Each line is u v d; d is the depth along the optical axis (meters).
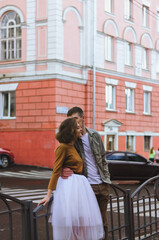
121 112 28.97
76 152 4.48
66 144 4.38
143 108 31.77
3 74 25.09
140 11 31.56
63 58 24.12
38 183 16.77
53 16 23.55
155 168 18.22
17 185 15.86
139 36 31.38
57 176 4.26
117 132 28.34
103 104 27.12
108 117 27.59
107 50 28.16
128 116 29.70
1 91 25.16
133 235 5.65
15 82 24.78
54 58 23.41
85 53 25.89
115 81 28.42
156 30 33.56
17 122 24.64
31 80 24.19
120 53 29.16
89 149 4.62
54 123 23.31
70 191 4.25
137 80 30.89
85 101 25.88
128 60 30.41
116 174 17.86
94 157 4.64
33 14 24.19
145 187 6.23
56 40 23.52
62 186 4.30
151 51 32.88
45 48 23.77
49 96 23.55
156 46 33.50
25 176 19.77
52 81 23.50
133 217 5.68
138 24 31.27
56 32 23.52
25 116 24.36
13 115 24.98
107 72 27.56
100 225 4.43
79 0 25.47
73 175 4.36
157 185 6.64
